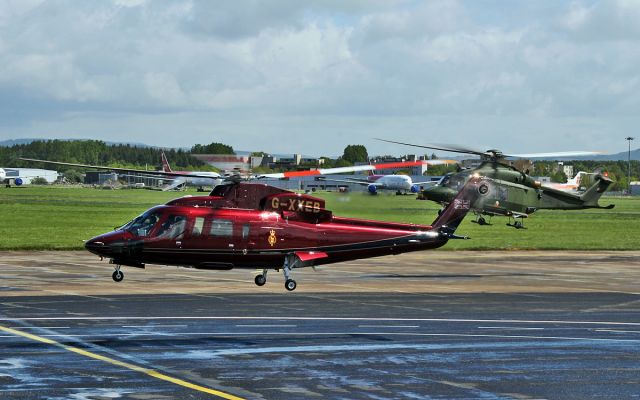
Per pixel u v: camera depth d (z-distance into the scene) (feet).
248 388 115.24
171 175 231.09
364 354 140.36
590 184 353.10
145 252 218.59
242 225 221.87
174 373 123.44
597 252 403.54
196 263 221.87
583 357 140.26
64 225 540.93
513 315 189.26
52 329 159.02
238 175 229.66
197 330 160.97
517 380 122.72
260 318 178.09
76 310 184.85
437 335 160.04
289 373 124.98
